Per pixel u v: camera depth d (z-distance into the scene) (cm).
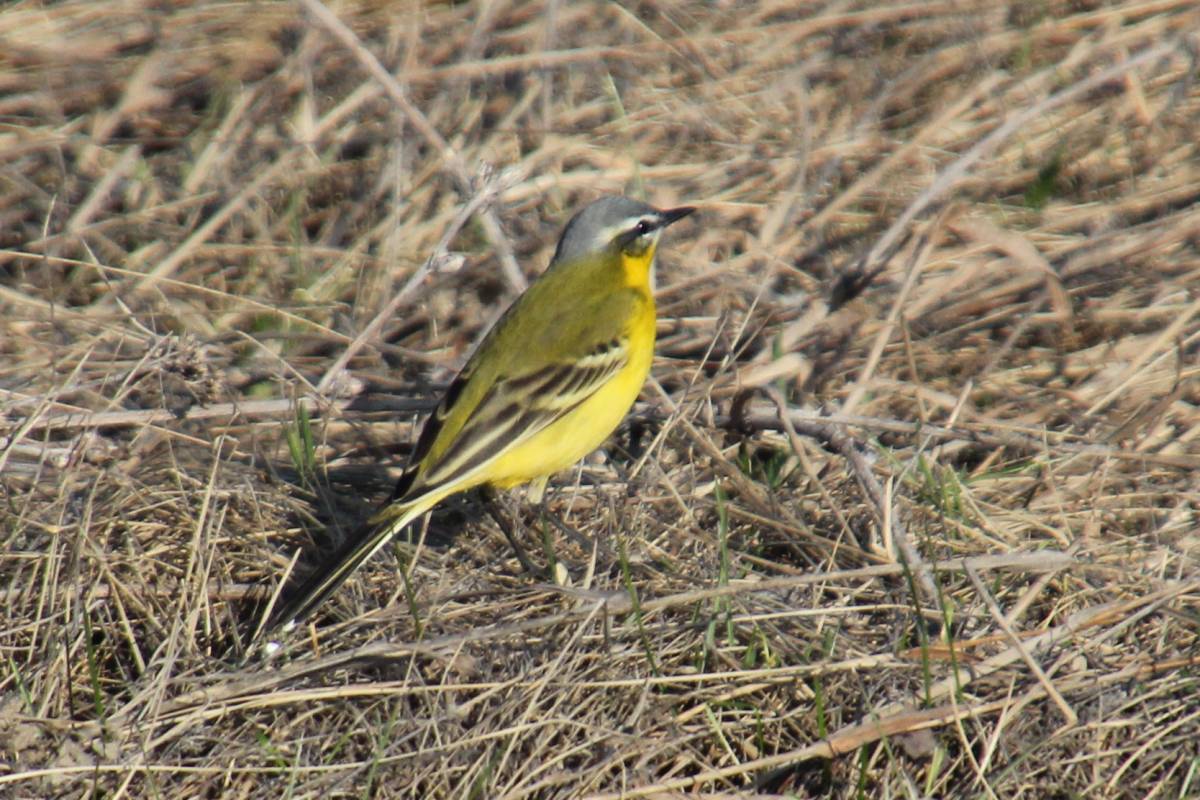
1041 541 1100
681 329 1410
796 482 1202
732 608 1017
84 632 1004
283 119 1641
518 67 1667
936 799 896
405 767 911
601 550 1109
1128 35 1691
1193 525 1116
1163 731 912
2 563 1063
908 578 963
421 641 973
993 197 1547
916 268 1302
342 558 1010
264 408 1258
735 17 1794
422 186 1577
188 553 1084
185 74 1678
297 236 1544
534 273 1489
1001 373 1327
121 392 1239
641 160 1634
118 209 1561
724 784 914
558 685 950
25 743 927
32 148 1577
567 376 1107
